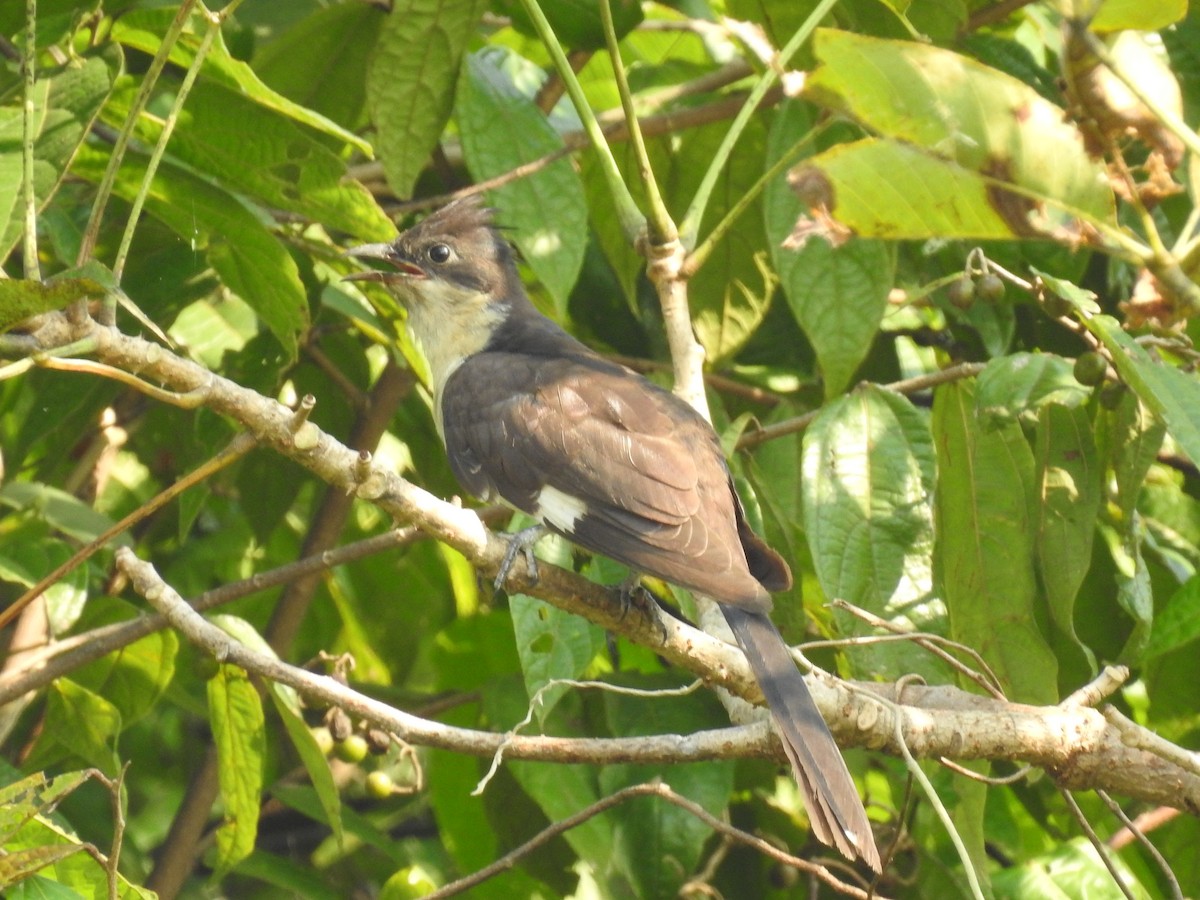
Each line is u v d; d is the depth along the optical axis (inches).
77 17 308.5
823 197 263.4
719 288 415.8
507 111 368.8
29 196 223.0
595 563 338.0
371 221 336.5
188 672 450.9
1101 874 358.6
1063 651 374.3
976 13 400.8
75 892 224.8
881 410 325.1
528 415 331.6
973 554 331.3
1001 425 319.6
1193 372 308.0
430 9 358.0
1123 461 323.3
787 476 372.2
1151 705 383.2
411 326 411.5
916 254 419.8
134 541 495.2
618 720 370.9
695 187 418.3
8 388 445.4
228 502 519.2
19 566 367.6
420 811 504.7
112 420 451.2
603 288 454.0
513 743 269.0
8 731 374.0
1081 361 319.9
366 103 386.9
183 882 429.4
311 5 437.7
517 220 360.2
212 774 416.2
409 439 476.1
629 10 385.7
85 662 341.7
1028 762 275.1
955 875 386.9
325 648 514.0
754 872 405.1
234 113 320.2
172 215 333.1
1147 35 379.9
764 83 317.1
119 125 326.6
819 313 343.0
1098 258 433.7
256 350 390.9
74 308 223.5
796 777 247.3
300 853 482.0
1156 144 252.1
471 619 466.9
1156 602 393.7
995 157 253.3
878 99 251.0
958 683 326.3
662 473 310.5
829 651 382.6
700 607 314.3
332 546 435.5
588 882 384.5
